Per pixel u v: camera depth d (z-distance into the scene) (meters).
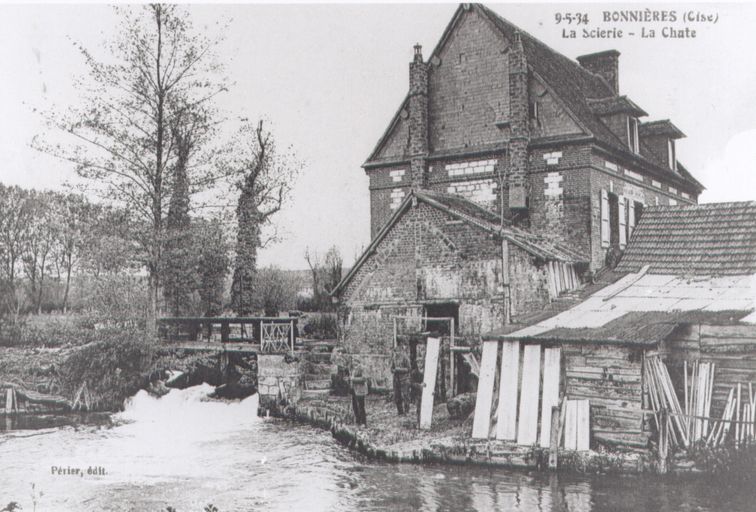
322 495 13.43
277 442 18.88
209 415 23.55
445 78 25.83
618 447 14.73
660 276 19.41
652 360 14.94
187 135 28.88
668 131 28.36
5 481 14.96
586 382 15.31
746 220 19.97
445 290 21.28
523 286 19.95
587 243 22.34
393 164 26.62
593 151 22.66
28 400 24.05
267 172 36.56
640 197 26.34
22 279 33.34
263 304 40.97
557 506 12.06
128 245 26.95
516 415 16.00
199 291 32.28
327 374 25.53
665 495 12.51
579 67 30.77
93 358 24.88
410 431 17.83
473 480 14.06
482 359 16.81
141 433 20.38
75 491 14.12
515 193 23.36
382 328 22.44
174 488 14.23
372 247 22.58
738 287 17.31
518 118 23.38
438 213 21.50
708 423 14.55
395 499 12.94
